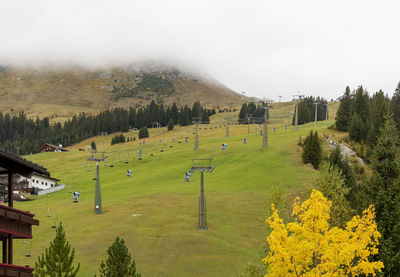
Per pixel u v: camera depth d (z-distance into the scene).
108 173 155.00
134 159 170.12
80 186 139.62
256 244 71.00
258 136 192.00
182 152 171.25
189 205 94.81
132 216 87.38
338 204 52.22
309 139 124.88
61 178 156.00
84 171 165.12
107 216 88.75
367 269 33.19
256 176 118.31
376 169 43.97
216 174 127.00
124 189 125.25
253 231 76.94
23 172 34.28
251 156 140.62
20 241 72.25
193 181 123.31
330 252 33.00
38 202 115.75
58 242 43.91
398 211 39.88
